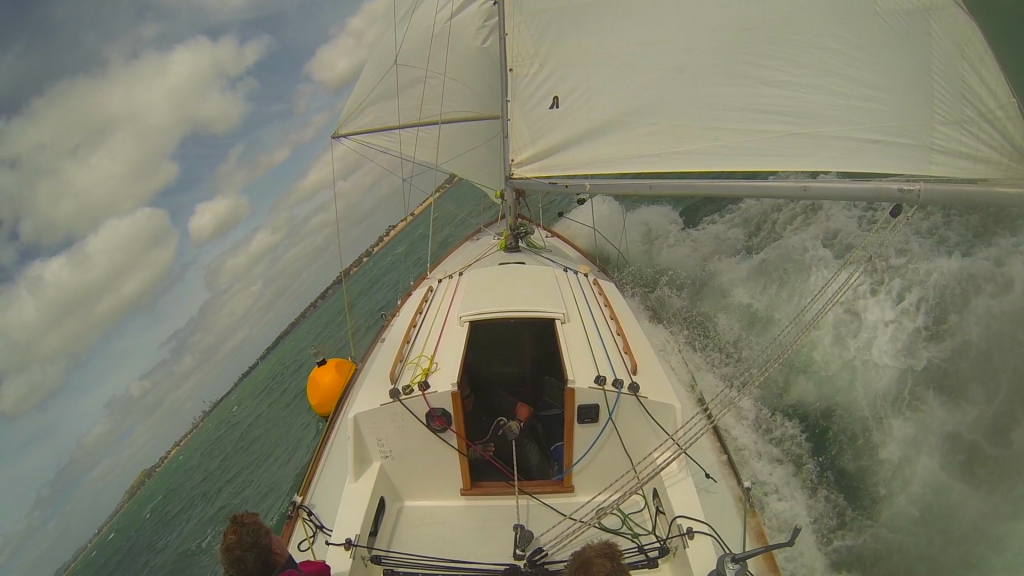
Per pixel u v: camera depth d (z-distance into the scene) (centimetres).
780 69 331
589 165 425
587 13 389
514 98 443
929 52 289
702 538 274
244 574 240
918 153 306
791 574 327
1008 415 357
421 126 727
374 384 358
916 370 413
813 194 285
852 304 480
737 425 436
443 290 488
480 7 668
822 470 387
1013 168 281
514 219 598
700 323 559
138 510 965
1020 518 315
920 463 366
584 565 201
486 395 409
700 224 708
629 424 328
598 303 440
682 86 369
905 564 320
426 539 324
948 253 459
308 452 655
